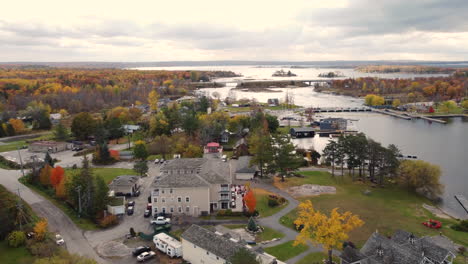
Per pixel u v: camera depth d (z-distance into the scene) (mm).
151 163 136125
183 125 177000
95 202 86312
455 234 79312
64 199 95000
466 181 119938
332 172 121812
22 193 99125
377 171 126375
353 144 116375
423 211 92625
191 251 66125
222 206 92438
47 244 70062
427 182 104688
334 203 96438
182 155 134750
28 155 145000
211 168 98875
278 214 89250
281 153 114688
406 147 167500
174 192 88062
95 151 144125
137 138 171125
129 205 93688
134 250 70875
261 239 75688
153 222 82938
